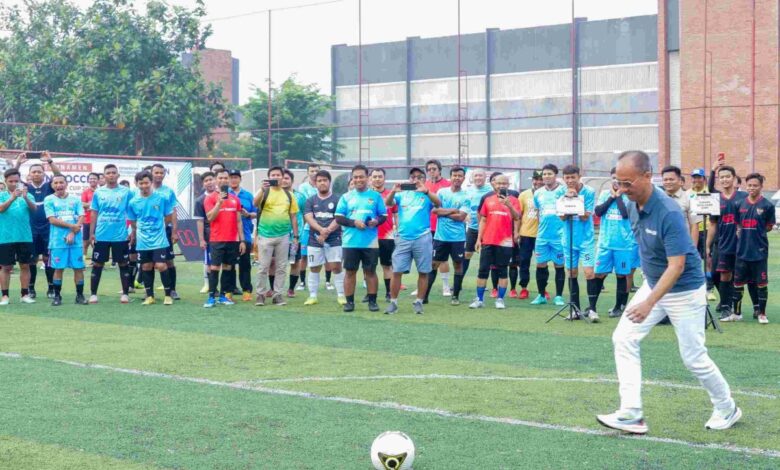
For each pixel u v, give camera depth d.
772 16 41.22
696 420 6.61
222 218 13.53
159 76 37.28
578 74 47.75
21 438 6.19
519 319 12.17
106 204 13.94
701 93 42.78
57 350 9.68
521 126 48.94
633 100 46.66
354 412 6.87
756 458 5.66
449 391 7.59
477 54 49.88
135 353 9.48
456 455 5.74
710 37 42.50
